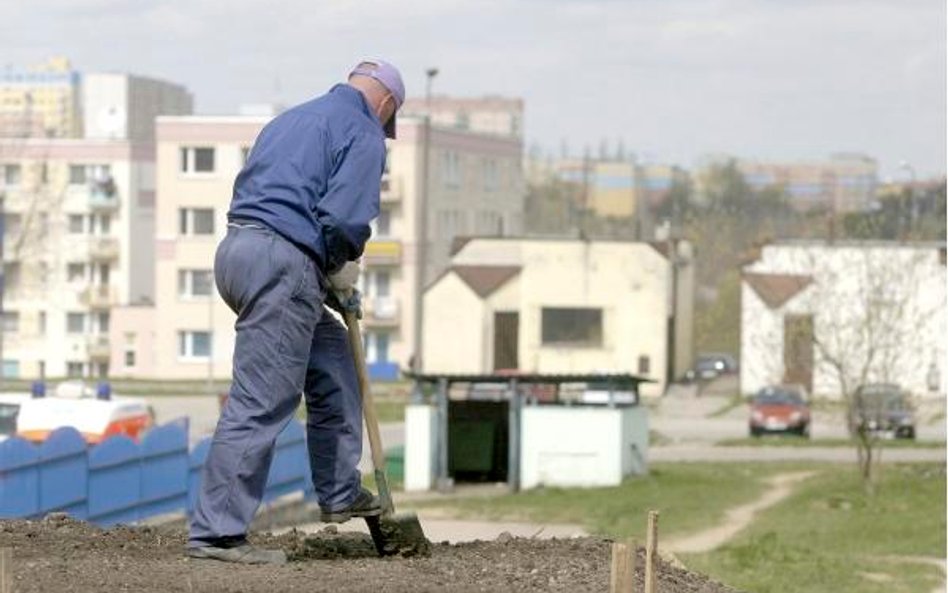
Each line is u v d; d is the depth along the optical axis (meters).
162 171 195.25
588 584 17.17
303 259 16.92
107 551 18.08
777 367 139.25
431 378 86.00
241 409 17.11
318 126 17.03
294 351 17.03
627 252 170.38
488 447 87.50
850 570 48.16
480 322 168.88
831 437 123.50
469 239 172.62
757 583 42.91
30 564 16.84
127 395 163.12
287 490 54.78
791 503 74.62
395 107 17.61
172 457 46.69
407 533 18.16
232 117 193.38
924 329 137.88
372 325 196.25
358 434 17.98
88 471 41.12
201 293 196.12
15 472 37.09
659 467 96.19
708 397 169.00
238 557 17.19
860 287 116.50
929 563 52.09
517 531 59.94
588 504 75.38
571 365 170.50
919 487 79.69
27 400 67.88
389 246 196.25
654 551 16.00
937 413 136.88
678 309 182.25
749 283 160.88
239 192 17.16
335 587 15.97
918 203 184.75
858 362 106.25
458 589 16.34
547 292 170.88
